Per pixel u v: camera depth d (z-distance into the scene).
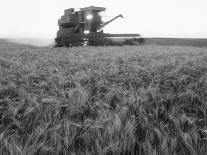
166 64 9.00
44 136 3.06
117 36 28.23
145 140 3.06
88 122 3.52
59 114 3.81
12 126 3.64
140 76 7.03
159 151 2.82
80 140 3.17
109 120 3.45
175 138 3.04
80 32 28.78
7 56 12.73
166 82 6.20
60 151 2.82
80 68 8.61
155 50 18.17
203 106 4.48
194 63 9.34
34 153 2.74
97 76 6.98
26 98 4.60
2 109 4.27
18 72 7.21
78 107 4.18
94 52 15.85
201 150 2.85
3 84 5.76
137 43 29.62
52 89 5.37
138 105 4.38
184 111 4.39
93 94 5.34
